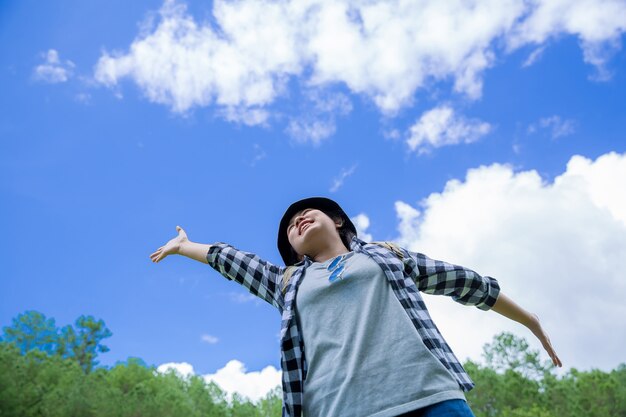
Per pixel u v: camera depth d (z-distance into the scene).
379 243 2.01
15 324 26.38
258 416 27.61
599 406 22.50
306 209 2.23
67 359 24.70
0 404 19.88
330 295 1.75
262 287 2.00
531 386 23.56
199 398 27.27
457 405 1.42
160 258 2.21
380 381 1.47
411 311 1.67
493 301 2.02
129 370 26.45
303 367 1.69
